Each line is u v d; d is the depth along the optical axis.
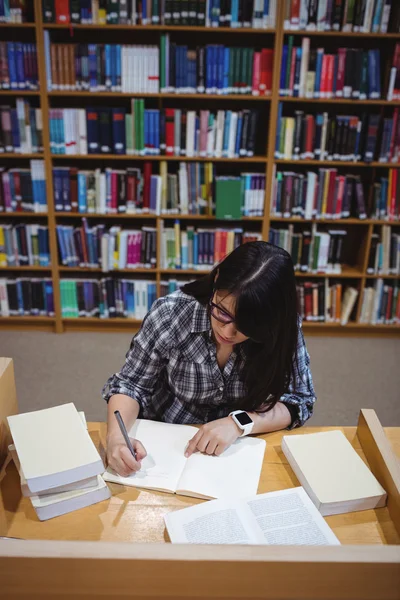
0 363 1.22
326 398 2.99
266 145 3.40
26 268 3.45
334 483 1.14
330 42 3.24
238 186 3.16
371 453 1.23
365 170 3.52
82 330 3.65
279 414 1.37
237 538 0.97
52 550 0.78
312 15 2.94
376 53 3.01
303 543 0.97
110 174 3.20
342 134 3.17
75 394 2.93
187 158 3.19
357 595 0.80
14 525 1.03
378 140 3.26
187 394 1.46
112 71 3.00
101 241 3.36
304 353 1.44
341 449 1.25
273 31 2.94
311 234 3.41
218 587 0.79
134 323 3.67
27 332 3.60
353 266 3.69
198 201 3.29
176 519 1.02
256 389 1.34
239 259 1.15
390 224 3.44
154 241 3.38
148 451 1.25
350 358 3.45
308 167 3.53
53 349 3.40
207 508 1.05
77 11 2.89
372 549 0.79
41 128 3.12
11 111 3.09
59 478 1.02
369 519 1.09
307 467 1.18
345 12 2.94
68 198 3.28
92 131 3.12
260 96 3.06
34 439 1.11
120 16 2.91
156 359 1.41
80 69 3.00
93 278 3.55
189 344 1.37
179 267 3.46
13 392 1.25
